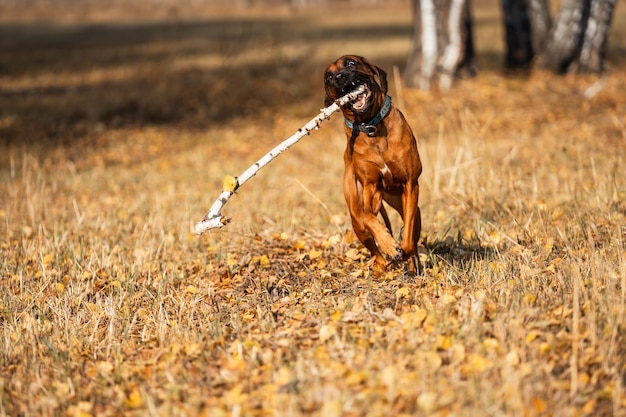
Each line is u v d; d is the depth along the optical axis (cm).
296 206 893
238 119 1571
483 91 1530
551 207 758
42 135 1470
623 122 1191
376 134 558
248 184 1063
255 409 405
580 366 418
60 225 858
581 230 662
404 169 566
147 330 542
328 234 737
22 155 1316
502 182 862
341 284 593
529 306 488
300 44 2444
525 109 1412
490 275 558
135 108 1636
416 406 392
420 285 565
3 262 725
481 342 449
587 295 495
